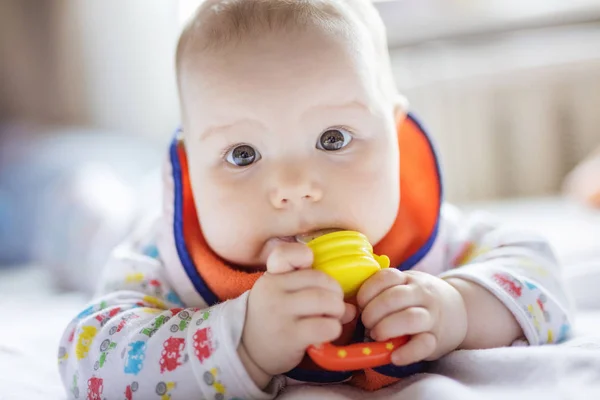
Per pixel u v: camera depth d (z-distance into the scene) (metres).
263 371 0.70
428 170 0.98
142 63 2.77
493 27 2.49
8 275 1.98
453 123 2.42
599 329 0.93
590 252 1.36
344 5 0.90
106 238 1.67
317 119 0.79
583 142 2.36
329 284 0.68
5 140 2.49
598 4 2.42
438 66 2.44
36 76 2.83
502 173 2.42
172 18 2.73
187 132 0.88
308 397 0.69
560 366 0.71
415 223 0.95
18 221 2.10
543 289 0.85
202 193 0.84
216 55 0.82
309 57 0.80
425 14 2.55
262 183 0.79
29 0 2.80
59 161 2.20
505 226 1.00
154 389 0.72
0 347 1.09
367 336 0.75
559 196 2.33
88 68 2.79
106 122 2.80
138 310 0.83
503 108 2.40
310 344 0.67
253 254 0.83
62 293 1.74
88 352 0.80
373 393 0.73
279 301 0.67
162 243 0.98
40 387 0.89
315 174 0.78
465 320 0.78
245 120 0.79
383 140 0.84
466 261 0.96
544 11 2.45
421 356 0.68
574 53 2.34
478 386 0.72
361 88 0.82
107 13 2.77
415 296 0.71
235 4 0.86
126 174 2.18
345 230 0.79
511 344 0.82
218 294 0.89
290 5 0.84
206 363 0.70
